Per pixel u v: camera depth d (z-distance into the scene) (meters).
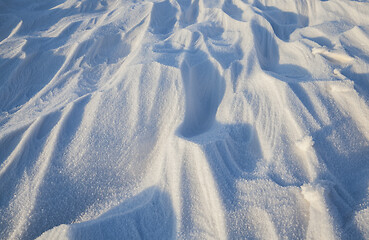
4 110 2.88
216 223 1.79
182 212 1.86
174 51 3.24
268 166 2.08
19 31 4.16
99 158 2.24
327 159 2.06
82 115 2.56
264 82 2.65
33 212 1.95
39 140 2.39
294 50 3.22
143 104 2.56
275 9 4.14
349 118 2.32
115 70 3.30
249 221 1.79
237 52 3.23
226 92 2.72
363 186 1.92
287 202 1.84
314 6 4.07
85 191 2.09
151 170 2.21
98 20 4.18
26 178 2.13
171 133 2.29
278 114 2.36
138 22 3.96
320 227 1.67
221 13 3.98
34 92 3.12
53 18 4.54
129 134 2.38
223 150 2.16
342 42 3.05
